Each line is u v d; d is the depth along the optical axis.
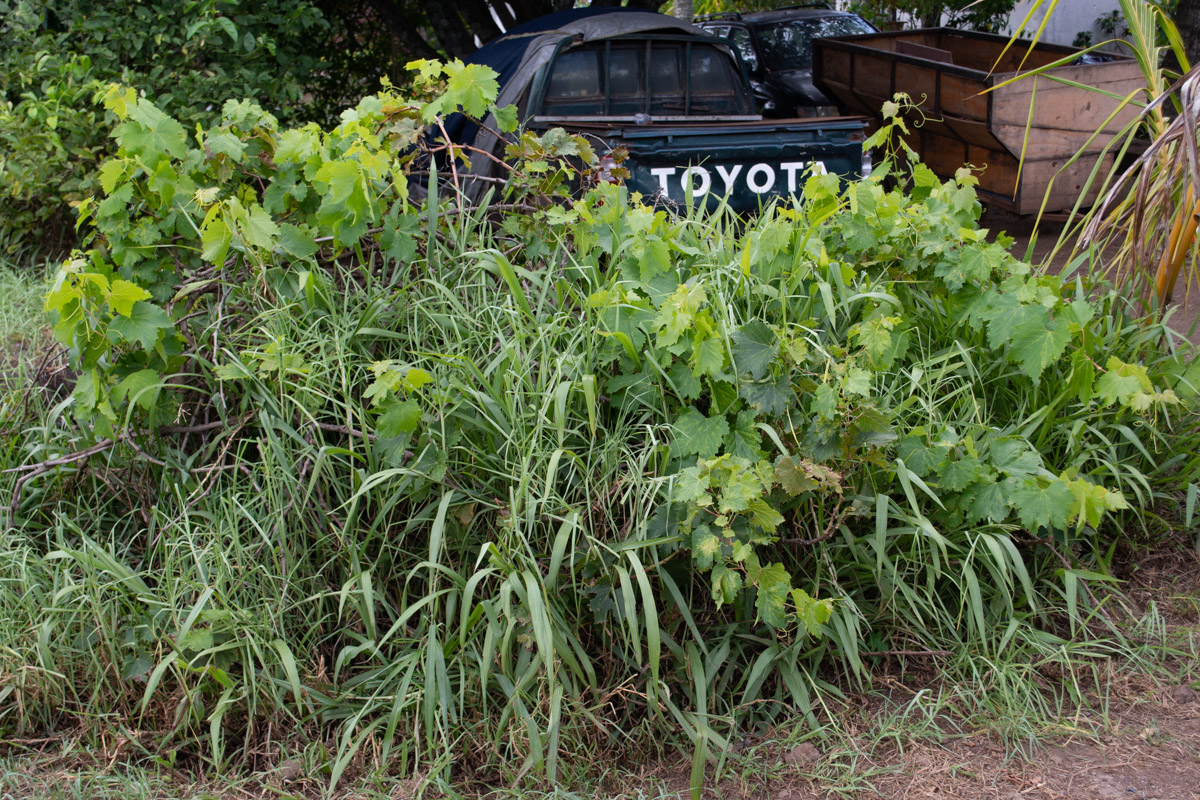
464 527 3.01
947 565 3.02
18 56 6.91
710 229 3.68
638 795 2.57
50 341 4.72
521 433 2.96
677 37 7.37
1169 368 3.79
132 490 3.35
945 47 10.90
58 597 2.85
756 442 2.94
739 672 3.00
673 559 2.92
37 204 6.81
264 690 2.78
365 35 11.37
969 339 3.63
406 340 3.40
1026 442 3.15
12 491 3.38
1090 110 7.85
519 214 3.70
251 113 3.59
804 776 2.61
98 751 2.75
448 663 2.86
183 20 6.93
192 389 3.29
